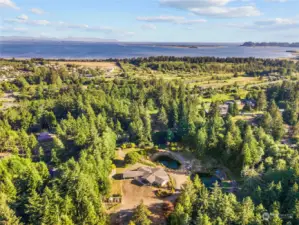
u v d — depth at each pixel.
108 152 76.62
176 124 106.19
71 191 52.16
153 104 132.50
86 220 49.25
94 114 105.56
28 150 82.00
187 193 53.75
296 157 67.06
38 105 118.69
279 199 55.59
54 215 46.72
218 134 85.44
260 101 128.12
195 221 49.00
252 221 46.59
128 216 55.94
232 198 50.91
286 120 113.75
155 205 59.72
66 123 96.00
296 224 47.22
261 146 77.25
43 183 58.59
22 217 50.47
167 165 81.69
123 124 106.06
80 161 61.66
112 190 65.00
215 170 78.31
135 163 80.06
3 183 55.28
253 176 62.38
